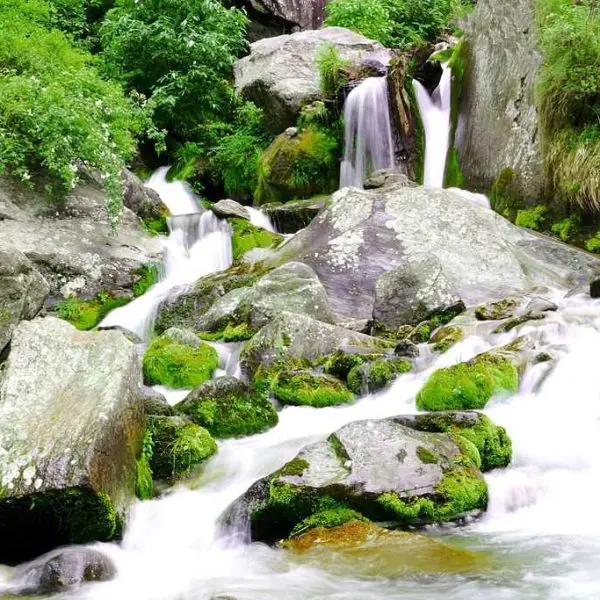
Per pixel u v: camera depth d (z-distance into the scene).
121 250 10.02
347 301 8.24
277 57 15.28
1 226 9.37
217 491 4.40
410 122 12.42
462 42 12.65
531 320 6.30
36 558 3.71
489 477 4.23
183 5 15.91
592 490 4.11
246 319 7.53
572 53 9.20
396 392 5.71
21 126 9.77
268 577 3.43
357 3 17.67
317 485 3.81
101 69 15.55
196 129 15.59
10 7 13.06
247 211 11.39
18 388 4.25
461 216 9.15
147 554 3.81
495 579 3.21
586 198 9.15
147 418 4.73
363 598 3.12
